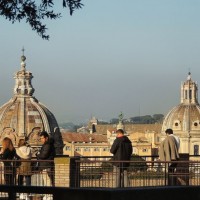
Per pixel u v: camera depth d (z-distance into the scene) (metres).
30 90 92.06
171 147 36.94
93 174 35.69
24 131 88.88
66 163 35.06
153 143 198.88
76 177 35.22
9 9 29.00
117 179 33.78
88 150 185.50
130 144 35.06
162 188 22.41
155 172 37.22
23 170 35.31
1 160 33.84
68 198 21.89
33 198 34.88
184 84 191.38
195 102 192.25
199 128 189.50
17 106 90.75
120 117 171.38
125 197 21.56
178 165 37.31
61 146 92.25
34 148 87.56
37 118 90.44
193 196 23.00
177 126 190.12
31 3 29.28
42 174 35.59
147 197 22.03
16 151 38.34
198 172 39.81
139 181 36.34
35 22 29.48
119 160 34.22
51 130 90.69
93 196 21.53
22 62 92.94
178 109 191.75
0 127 89.25
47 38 29.86
